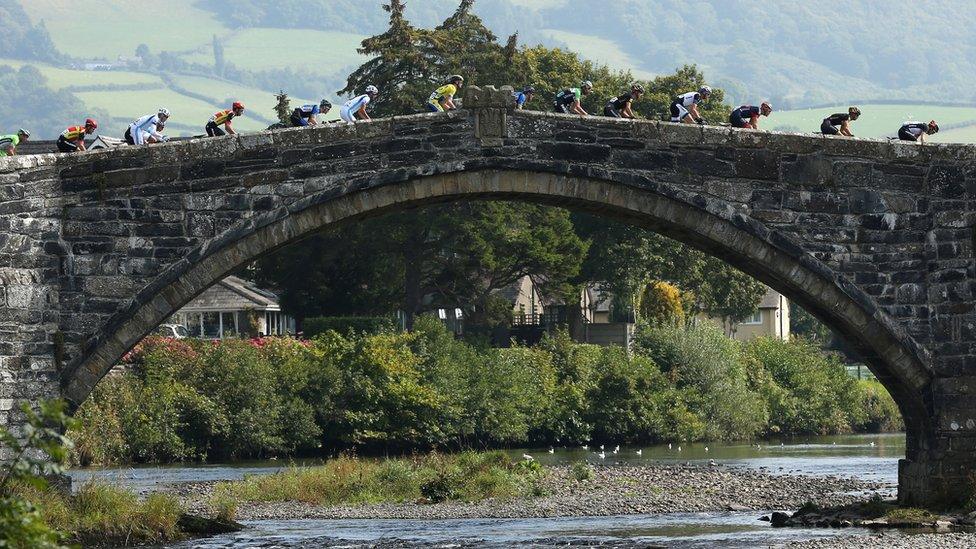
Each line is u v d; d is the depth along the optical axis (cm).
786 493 12938
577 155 10144
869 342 10550
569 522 11006
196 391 18138
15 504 5025
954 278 10619
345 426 18712
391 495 13025
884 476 14825
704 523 10756
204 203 9775
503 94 10025
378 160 9944
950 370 10575
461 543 9562
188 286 9756
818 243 10469
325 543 9575
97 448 16762
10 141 10500
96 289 9675
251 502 12675
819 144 10456
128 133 10544
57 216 9638
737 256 10494
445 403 19075
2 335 9388
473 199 10369
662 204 10275
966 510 10350
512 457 18050
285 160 9850
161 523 9775
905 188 10600
